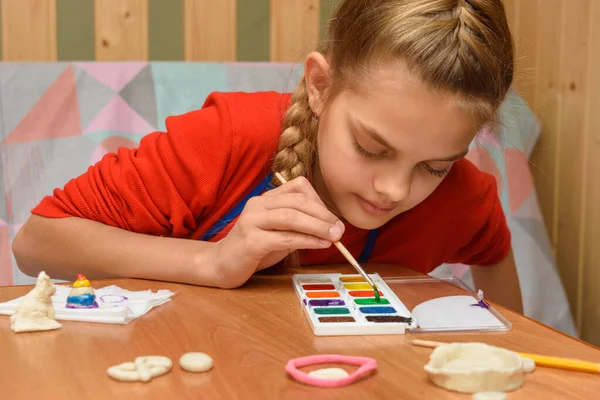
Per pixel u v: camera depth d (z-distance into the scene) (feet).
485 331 2.38
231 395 1.85
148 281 2.98
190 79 5.68
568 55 5.56
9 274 5.03
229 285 2.85
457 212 3.94
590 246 5.29
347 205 3.01
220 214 3.56
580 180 5.41
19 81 5.40
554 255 5.75
